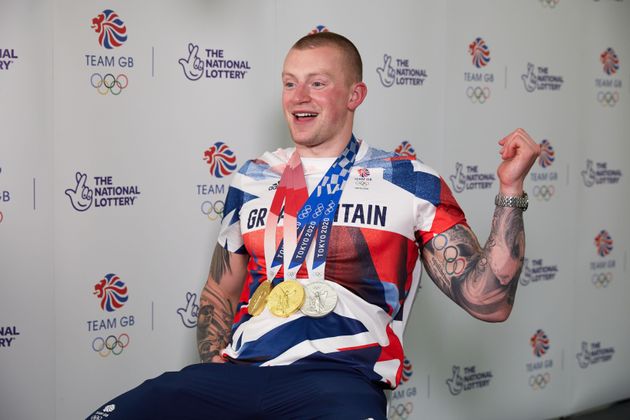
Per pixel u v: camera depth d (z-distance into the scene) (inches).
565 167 144.9
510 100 136.2
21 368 101.2
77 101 102.0
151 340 109.3
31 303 101.2
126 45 104.6
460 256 76.3
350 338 71.5
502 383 140.1
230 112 112.2
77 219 103.2
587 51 146.0
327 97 78.4
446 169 129.7
